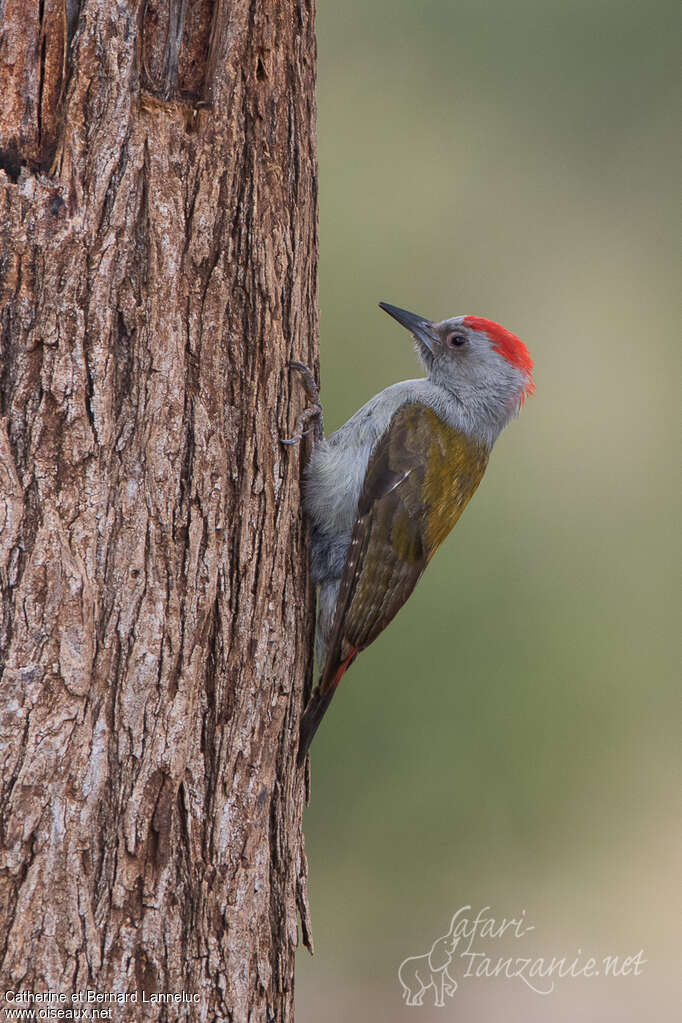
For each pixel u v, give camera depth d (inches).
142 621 297.4
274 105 328.5
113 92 294.7
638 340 799.7
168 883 301.0
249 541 323.3
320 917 729.6
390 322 749.3
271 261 328.2
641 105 821.2
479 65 826.8
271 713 328.5
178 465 305.6
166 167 303.7
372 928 727.1
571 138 832.3
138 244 298.7
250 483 323.6
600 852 738.8
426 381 450.6
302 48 341.1
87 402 290.7
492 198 805.9
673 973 707.4
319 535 376.8
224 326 315.9
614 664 743.7
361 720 727.1
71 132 291.1
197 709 309.6
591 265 803.4
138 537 297.7
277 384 332.8
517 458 781.3
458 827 735.7
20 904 282.8
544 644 737.0
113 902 292.0
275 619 331.9
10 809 281.6
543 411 788.6
